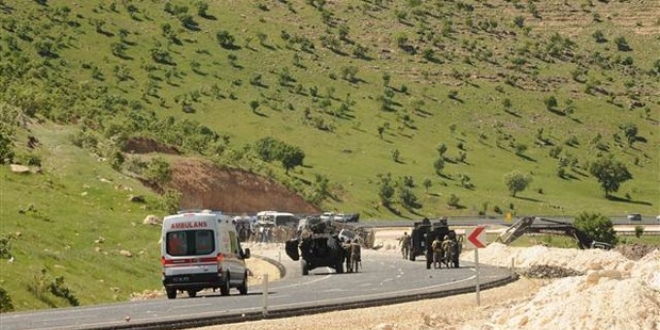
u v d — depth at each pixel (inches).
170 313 2427.4
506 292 3024.1
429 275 3860.7
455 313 2413.9
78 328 2031.3
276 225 7504.9
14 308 3161.9
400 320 2289.6
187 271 2979.8
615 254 4670.3
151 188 7293.3
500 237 7278.5
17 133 6845.5
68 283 3644.2
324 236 4237.2
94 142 7608.3
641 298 1860.2
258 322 2167.8
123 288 3927.2
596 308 1862.7
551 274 3853.3
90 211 5334.6
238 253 3169.3
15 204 4960.6
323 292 3056.1
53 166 6353.3
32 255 3853.3
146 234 5113.2
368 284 3408.0
